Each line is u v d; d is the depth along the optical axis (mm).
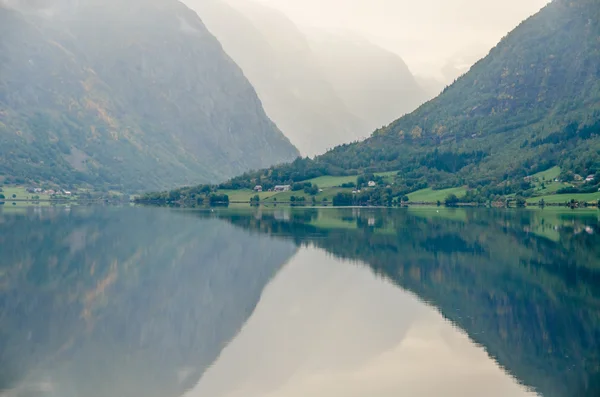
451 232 177625
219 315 82562
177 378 59938
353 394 55750
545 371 60594
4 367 62250
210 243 157125
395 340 71000
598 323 76500
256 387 57875
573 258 125438
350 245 150750
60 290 96688
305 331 74938
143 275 110812
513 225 194375
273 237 170875
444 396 55500
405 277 107438
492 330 74188
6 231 180250
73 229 191000
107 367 62625
